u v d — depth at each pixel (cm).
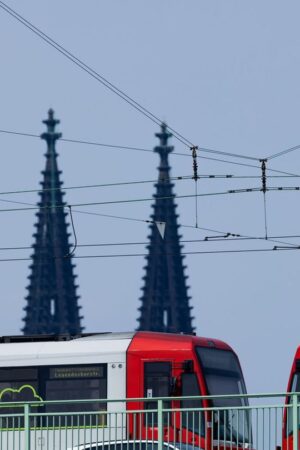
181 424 7219
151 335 9700
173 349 9556
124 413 7319
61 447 7488
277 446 7081
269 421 7125
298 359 9394
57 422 7531
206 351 9725
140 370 9531
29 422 7550
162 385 9512
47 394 9594
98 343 9662
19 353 9719
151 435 7244
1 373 9719
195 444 7175
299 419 7088
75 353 9631
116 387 9519
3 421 7612
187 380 9506
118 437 7325
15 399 9650
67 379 9606
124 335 9738
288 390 9362
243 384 9988
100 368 9575
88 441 7406
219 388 9644
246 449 7106
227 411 7188
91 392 9544
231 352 10056
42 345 9750
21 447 7581
